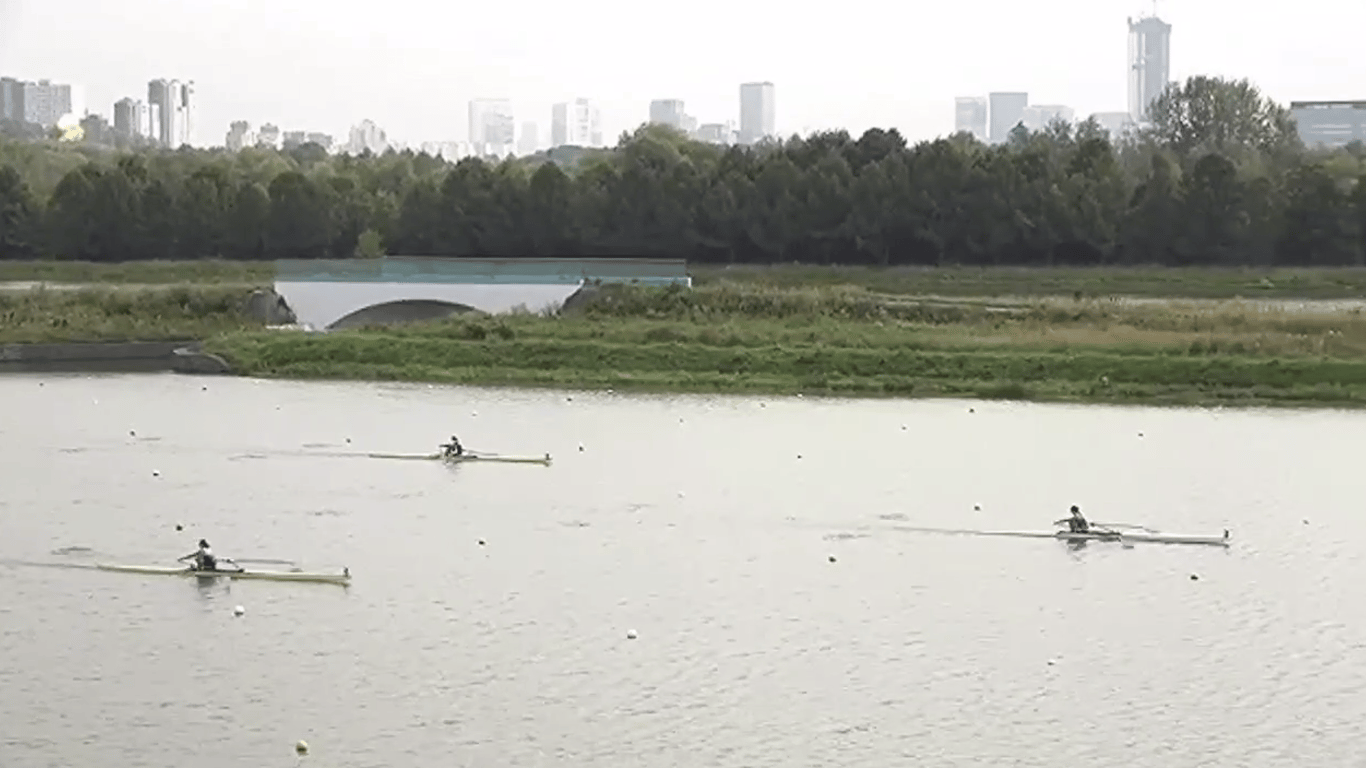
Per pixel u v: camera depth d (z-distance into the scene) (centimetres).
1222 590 8094
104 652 7012
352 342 15638
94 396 14025
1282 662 7019
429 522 9325
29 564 8362
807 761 5953
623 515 9538
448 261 17675
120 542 8819
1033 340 15350
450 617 7500
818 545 8888
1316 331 15588
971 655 7075
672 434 12212
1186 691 6669
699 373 14788
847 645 7175
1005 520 9475
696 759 5959
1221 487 10369
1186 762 5978
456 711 6372
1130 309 16950
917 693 6625
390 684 6644
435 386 14688
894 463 11125
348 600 7769
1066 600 7906
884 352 14862
